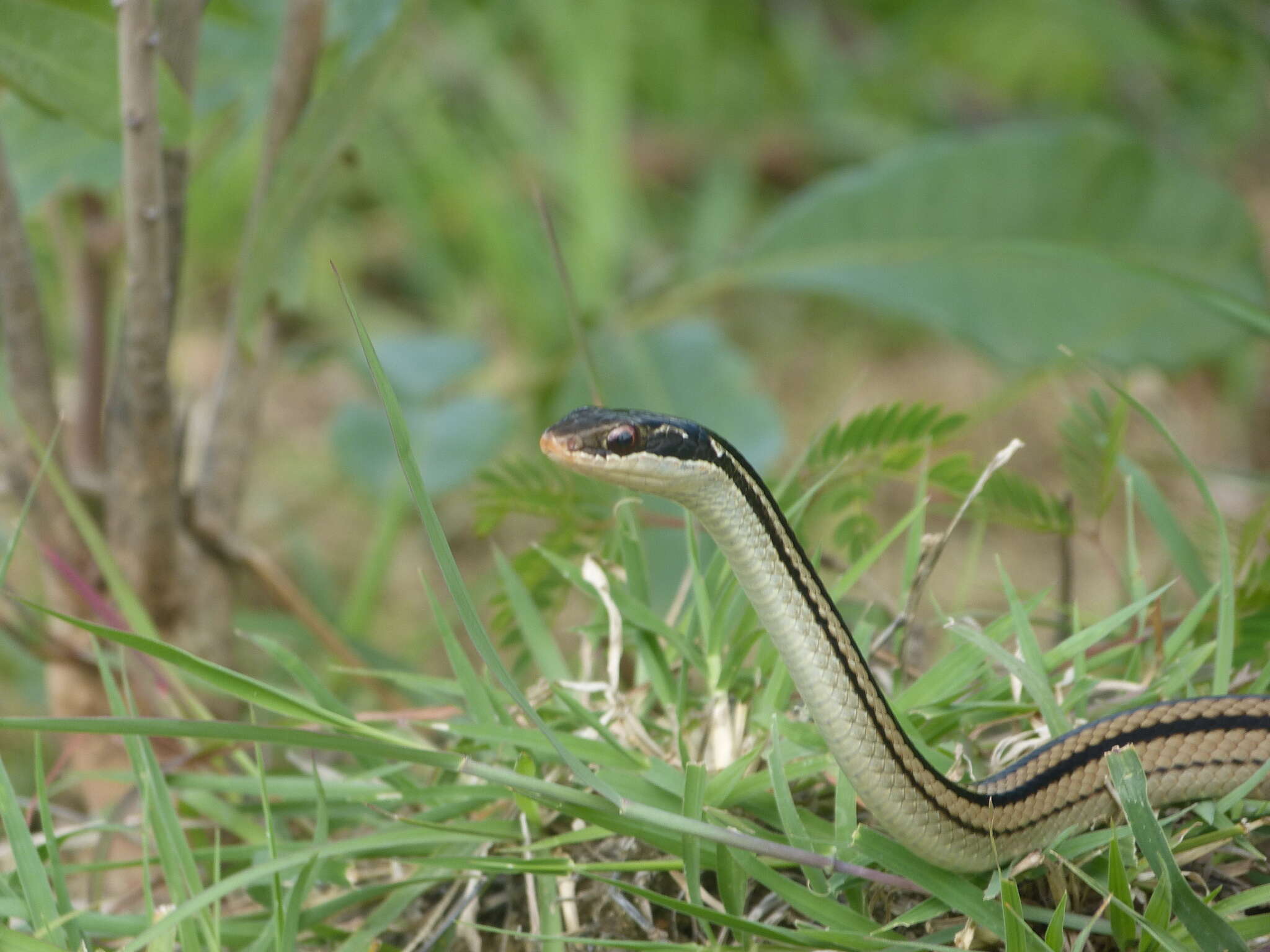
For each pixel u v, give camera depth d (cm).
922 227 147
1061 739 115
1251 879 115
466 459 142
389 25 121
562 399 142
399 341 152
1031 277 144
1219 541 118
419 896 116
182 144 120
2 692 142
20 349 121
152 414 121
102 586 122
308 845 115
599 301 194
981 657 117
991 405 140
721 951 113
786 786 114
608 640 121
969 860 113
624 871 115
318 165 121
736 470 113
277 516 180
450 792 116
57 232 126
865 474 121
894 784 113
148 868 115
